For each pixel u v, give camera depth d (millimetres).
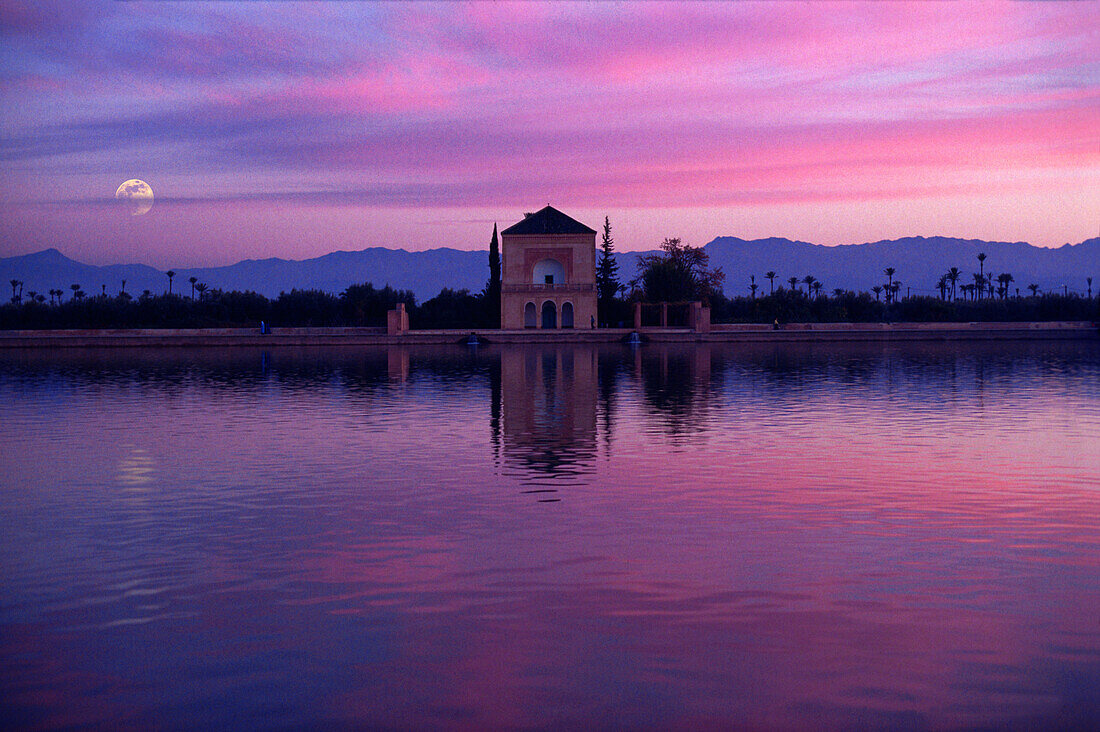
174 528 10281
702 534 9945
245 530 10180
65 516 10867
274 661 6621
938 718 5758
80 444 16406
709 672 6387
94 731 5660
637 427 18453
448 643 6906
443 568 8734
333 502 11555
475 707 5910
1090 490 12211
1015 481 12812
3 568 8820
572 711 5855
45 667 6566
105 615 7555
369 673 6410
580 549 9367
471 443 16391
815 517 10711
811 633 7074
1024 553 9211
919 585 8203
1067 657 6641
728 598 7863
